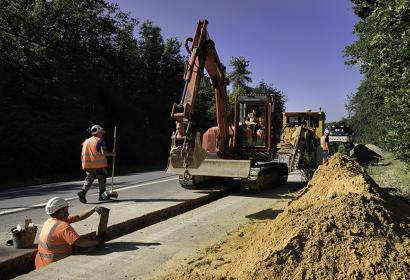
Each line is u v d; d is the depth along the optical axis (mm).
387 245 4242
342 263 4016
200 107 35719
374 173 17141
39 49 20609
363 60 10938
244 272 4215
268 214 8398
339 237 4281
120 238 6508
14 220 8078
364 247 4188
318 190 6957
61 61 22516
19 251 5812
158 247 5980
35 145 18719
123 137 27828
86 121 22516
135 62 30578
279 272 3990
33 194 11781
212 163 10984
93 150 9508
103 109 25609
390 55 7719
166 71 35906
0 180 17484
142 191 11594
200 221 7758
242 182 11016
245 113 12602
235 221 7758
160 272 4926
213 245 6020
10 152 17641
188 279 4445
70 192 12141
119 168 24656
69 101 21312
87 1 25547
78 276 4809
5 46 19328
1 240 6535
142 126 31906
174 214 9102
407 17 7457
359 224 4477
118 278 4746
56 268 5062
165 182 14297
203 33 9898
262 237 4992
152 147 32469
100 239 6043
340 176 6918
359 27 15305
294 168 14625
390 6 7477
